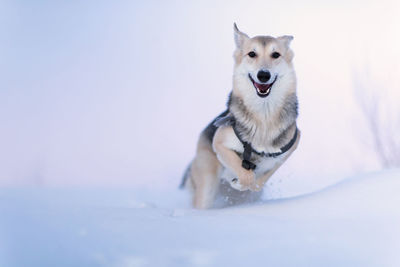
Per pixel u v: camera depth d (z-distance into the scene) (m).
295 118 4.30
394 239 2.51
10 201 3.77
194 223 2.90
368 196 3.49
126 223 2.83
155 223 2.86
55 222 2.80
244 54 4.32
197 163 4.87
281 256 2.28
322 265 2.19
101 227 2.71
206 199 4.74
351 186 3.87
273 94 4.12
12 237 2.49
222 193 5.03
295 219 3.10
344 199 3.54
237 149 4.25
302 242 2.48
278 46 4.28
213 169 4.73
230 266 2.17
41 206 3.39
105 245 2.41
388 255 2.29
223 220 3.03
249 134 4.13
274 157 4.23
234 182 4.37
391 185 3.63
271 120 4.12
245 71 4.22
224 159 4.30
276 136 4.16
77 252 2.32
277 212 3.46
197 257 2.27
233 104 4.31
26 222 2.78
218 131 4.38
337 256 2.29
